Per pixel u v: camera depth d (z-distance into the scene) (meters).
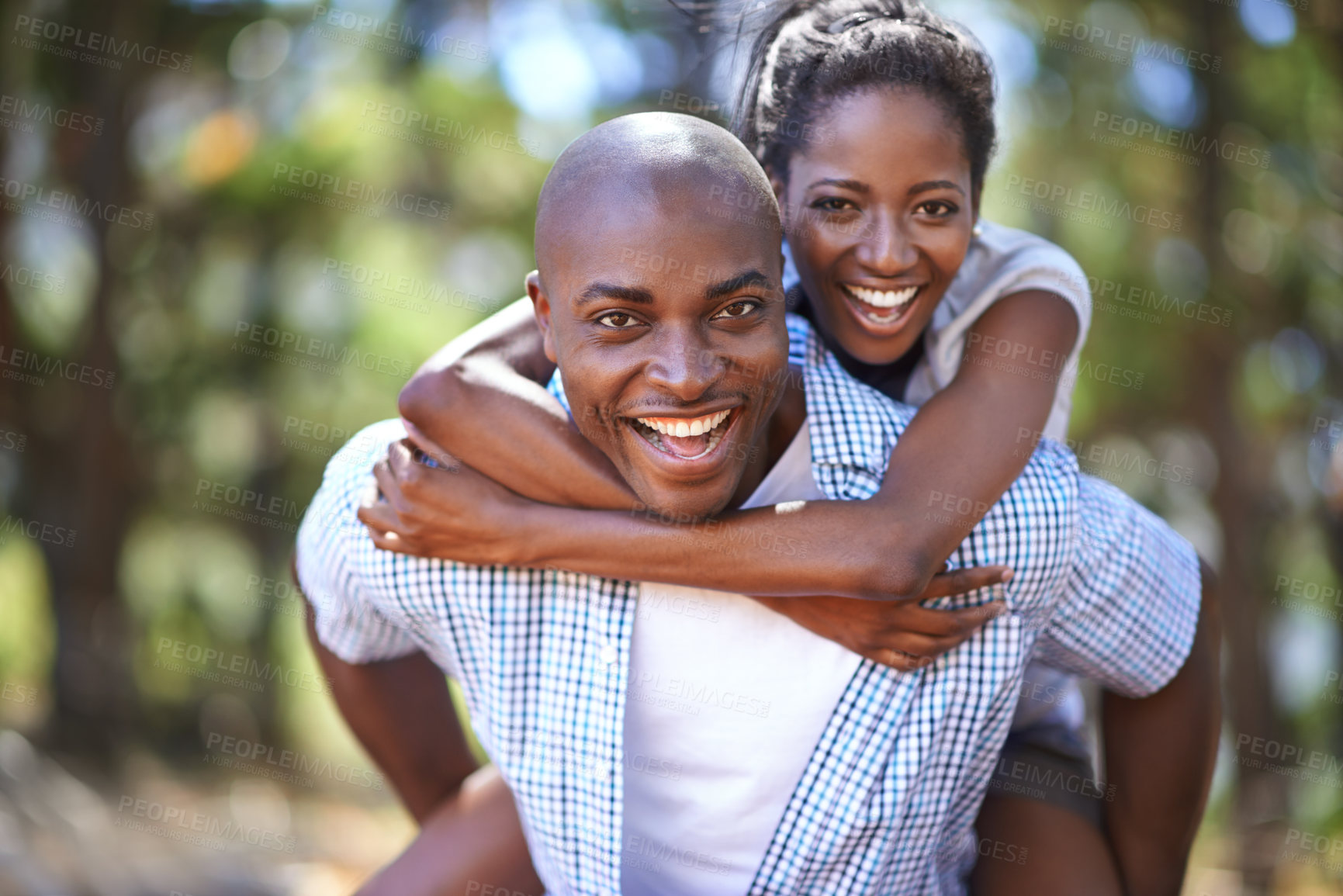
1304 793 6.88
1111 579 1.75
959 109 1.87
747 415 1.49
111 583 8.83
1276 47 7.14
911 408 1.89
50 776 5.76
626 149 1.44
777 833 1.69
